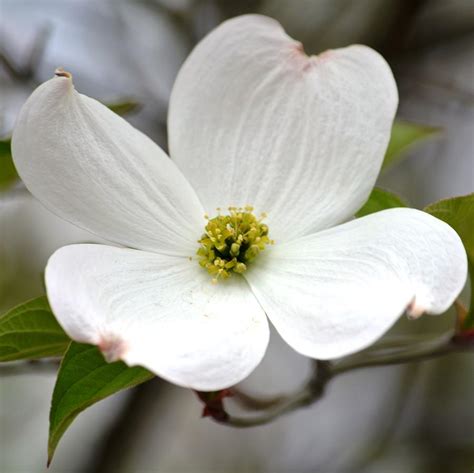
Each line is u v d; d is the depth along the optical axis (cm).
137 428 56
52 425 44
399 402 59
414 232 44
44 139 44
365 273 44
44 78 56
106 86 57
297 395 48
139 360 42
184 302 45
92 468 56
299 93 46
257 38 46
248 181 46
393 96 45
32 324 45
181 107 46
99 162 45
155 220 46
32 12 58
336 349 43
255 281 45
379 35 59
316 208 46
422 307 42
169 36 59
